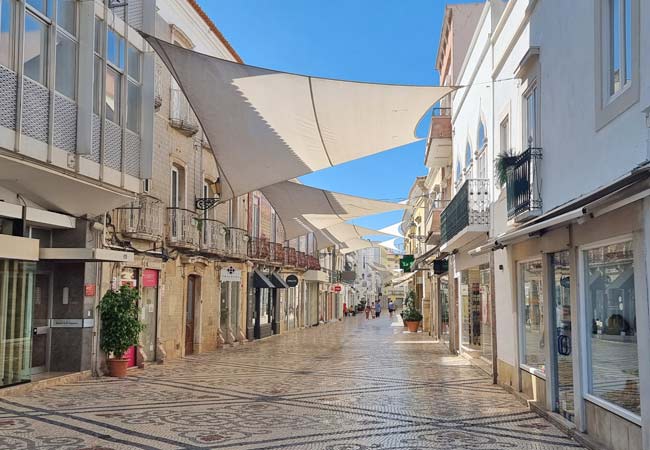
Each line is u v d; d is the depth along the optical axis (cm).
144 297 1577
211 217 2012
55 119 1009
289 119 1274
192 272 1903
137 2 1379
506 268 1195
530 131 1031
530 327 1062
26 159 948
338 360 1794
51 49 998
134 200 1314
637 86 598
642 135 588
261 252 2661
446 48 2506
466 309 1809
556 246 872
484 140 1410
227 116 1308
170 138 1712
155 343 1638
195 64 1161
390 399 1078
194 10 1869
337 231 3425
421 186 3534
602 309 728
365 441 753
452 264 2105
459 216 1512
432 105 1161
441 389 1204
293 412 946
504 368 1224
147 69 1315
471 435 789
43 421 850
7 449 696
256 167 1506
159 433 789
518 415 929
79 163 1066
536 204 934
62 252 1152
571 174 798
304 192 2205
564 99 827
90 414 908
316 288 4528
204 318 2023
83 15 1084
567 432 792
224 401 1045
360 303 8569
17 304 1101
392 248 5312
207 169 2008
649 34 569
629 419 632
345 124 1264
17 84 913
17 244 1020
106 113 1173
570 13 802
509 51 1151
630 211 623
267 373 1457
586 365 774
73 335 1267
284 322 3372
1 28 884
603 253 720
